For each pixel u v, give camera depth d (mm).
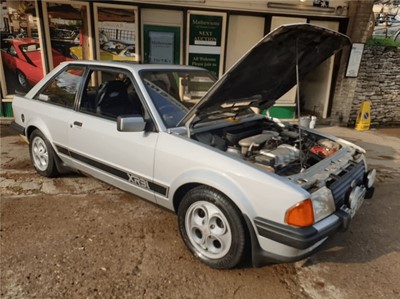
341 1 7582
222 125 3271
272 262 2438
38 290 2367
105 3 6441
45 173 4152
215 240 2674
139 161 2965
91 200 3729
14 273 2520
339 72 8141
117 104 3258
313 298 2467
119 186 3316
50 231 3092
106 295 2367
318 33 2809
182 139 2746
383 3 12211
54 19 6309
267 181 2326
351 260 2953
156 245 2979
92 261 2713
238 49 7480
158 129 2861
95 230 3156
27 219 3270
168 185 2814
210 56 7250
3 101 6500
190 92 3480
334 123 8516
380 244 3238
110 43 6691
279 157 2719
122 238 3055
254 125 3652
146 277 2568
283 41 2682
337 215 2500
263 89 3400
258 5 7117
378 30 11867
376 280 2703
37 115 3955
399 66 8500
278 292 2504
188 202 2719
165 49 7020
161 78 3277
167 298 2377
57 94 3854
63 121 3617
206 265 2729
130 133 3008
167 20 6918
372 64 8219
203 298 2398
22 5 6152
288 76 3441
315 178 2512
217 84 2635
